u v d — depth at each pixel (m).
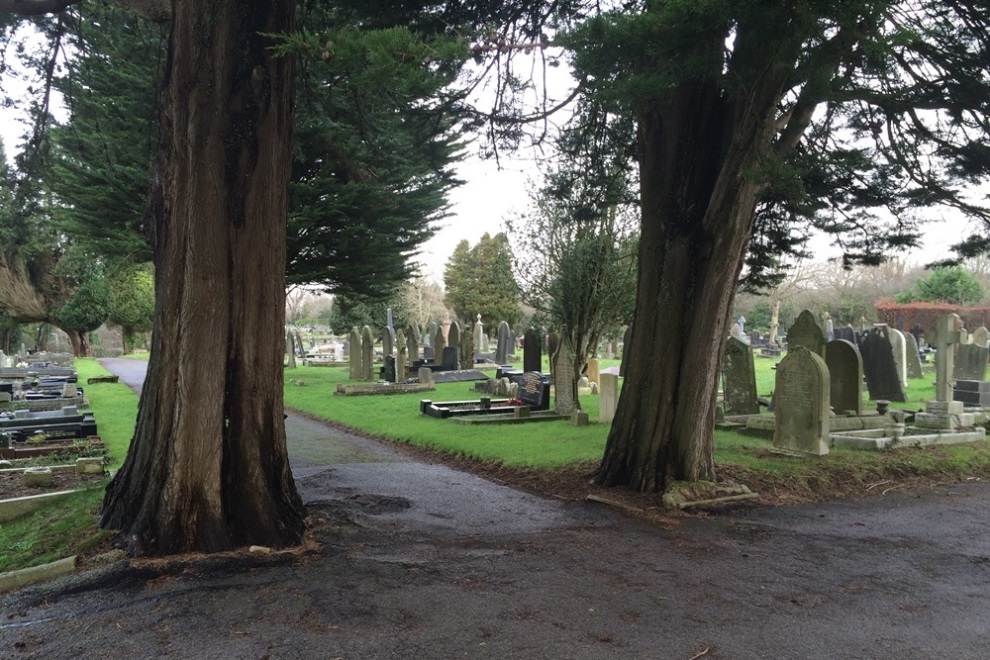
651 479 7.73
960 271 42.66
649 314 7.96
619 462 8.00
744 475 8.19
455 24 8.16
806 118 7.15
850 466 8.80
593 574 5.17
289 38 4.80
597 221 16.00
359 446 11.42
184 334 5.47
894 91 6.84
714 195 7.31
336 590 4.69
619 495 7.56
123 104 14.04
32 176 10.01
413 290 65.19
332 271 18.83
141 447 5.67
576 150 10.30
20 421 11.38
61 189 15.93
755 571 5.32
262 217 5.81
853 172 8.82
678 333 7.78
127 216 16.94
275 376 5.94
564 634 4.07
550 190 12.21
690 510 7.09
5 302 34.94
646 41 5.27
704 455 7.79
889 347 15.91
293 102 6.13
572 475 8.46
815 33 5.17
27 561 5.11
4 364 28.20
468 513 6.99
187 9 5.56
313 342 57.84
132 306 45.69
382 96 8.05
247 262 5.74
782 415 9.76
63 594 4.54
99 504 6.27
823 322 33.12
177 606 4.36
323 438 12.26
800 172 6.15
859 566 5.50
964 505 7.61
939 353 11.78
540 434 11.38
